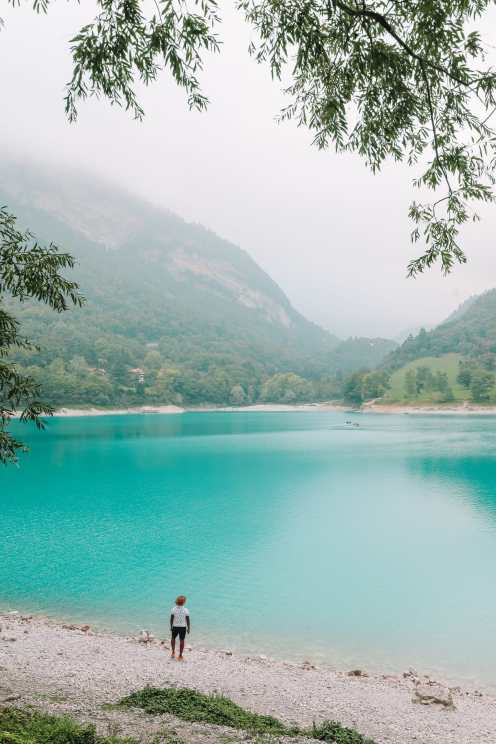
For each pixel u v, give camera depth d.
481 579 31.72
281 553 37.06
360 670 20.19
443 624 25.19
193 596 28.78
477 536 41.78
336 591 29.66
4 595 28.73
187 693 14.55
